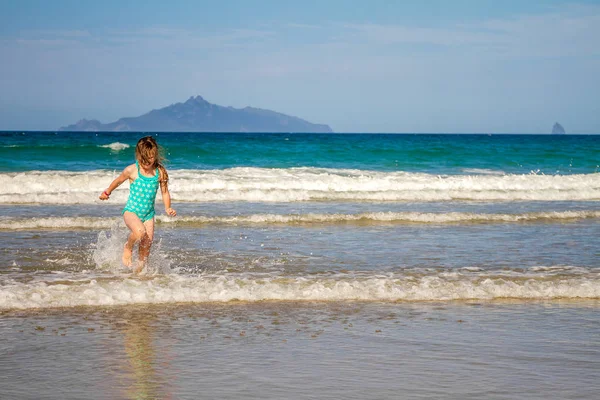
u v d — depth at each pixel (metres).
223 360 4.50
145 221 7.80
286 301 6.39
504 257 8.94
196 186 19.50
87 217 12.25
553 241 10.55
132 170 7.80
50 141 58.56
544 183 22.27
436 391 3.92
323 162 31.14
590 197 18.89
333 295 6.57
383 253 9.18
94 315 5.71
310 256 8.90
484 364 4.50
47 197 15.62
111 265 7.98
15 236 10.27
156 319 5.62
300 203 16.22
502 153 37.38
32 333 5.11
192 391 3.86
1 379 4.04
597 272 7.89
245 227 11.85
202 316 5.75
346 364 4.45
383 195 17.62
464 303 6.43
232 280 7.01
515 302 6.51
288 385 4.00
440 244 10.09
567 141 86.12
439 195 18.00
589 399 3.82
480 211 15.07
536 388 4.00
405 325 5.54
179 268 7.91
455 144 59.19
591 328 5.54
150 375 4.15
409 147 42.28
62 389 3.87
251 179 20.38
